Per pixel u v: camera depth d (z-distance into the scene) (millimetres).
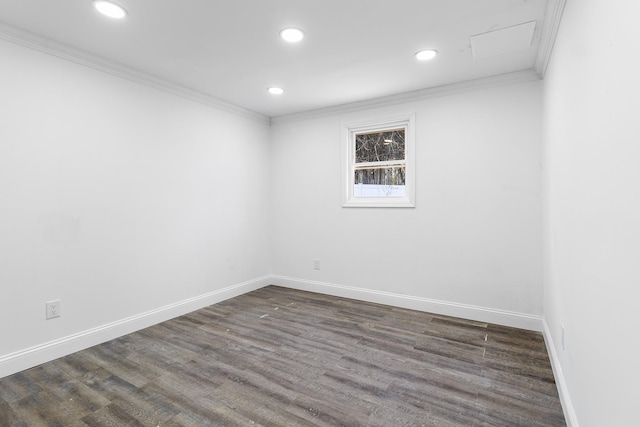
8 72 2188
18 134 2238
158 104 3131
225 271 3855
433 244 3398
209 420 1736
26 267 2283
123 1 1897
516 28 2203
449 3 1933
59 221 2451
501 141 3057
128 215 2896
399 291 3605
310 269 4219
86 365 2318
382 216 3691
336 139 3986
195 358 2428
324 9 1993
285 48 2498
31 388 2031
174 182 3281
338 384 2082
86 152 2605
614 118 990
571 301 1667
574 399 1595
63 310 2473
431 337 2797
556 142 2109
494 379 2131
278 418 1755
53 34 2281
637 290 821
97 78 2670
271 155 4480
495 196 3092
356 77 3062
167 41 2391
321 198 4113
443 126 3324
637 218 818
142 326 2982
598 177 1166
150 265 3076
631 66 846
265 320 3203
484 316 3143
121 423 1712
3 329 2178
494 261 3107
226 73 2971
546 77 2592
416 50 2531
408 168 3561
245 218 4113
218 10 1998
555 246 2186
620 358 950
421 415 1778
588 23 1277
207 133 3619
